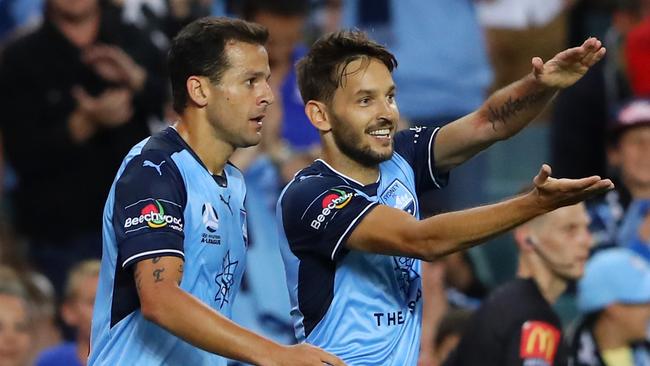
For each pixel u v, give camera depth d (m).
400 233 18.47
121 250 19.00
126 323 19.66
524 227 25.34
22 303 28.09
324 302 19.98
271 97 19.94
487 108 20.53
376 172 20.27
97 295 20.02
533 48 41.38
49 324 29.95
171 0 34.19
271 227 30.05
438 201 36.56
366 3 36.69
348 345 20.02
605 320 27.73
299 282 20.02
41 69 33.19
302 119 33.97
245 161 31.05
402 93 36.53
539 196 17.47
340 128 19.84
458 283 31.77
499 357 24.41
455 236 17.94
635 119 32.94
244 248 20.61
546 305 24.91
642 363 27.75
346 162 20.06
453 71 36.75
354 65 19.72
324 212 19.27
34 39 33.28
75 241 33.41
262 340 18.03
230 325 18.12
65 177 33.31
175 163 19.53
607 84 36.62
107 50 33.09
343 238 19.08
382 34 36.56
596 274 27.77
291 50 33.94
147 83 33.34
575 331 28.06
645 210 32.56
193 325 18.19
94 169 33.31
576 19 39.28
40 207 33.28
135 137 33.44
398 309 20.25
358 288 20.00
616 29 37.44
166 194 19.19
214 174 20.00
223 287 20.19
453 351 25.78
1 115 33.34
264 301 29.39
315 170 20.12
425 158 20.92
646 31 36.59
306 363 17.81
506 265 34.03
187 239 19.50
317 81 19.98
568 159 36.72
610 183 17.28
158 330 19.75
